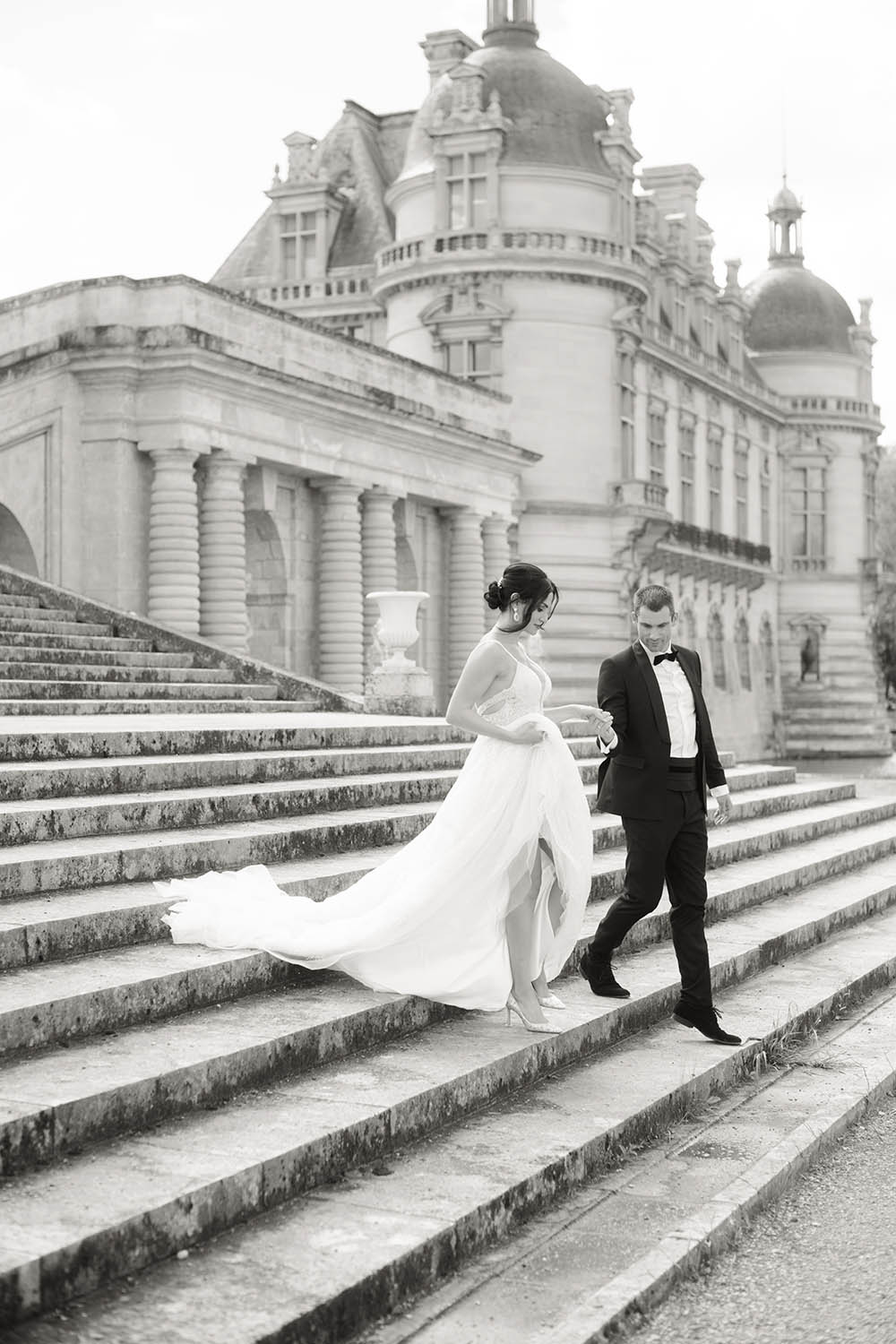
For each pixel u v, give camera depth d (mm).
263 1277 4672
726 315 65000
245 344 27984
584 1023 7645
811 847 15133
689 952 8055
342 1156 5641
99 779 9922
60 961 6941
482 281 43938
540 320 43938
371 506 32594
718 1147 6715
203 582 27062
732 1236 5695
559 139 44656
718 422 61062
